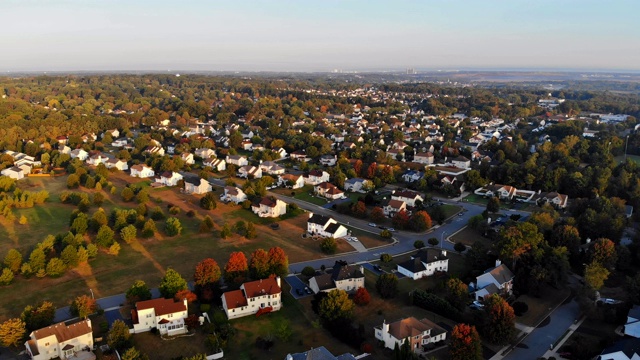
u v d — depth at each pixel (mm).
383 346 99062
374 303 117688
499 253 130875
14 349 95438
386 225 176000
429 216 175375
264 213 182125
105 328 101312
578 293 118312
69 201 192125
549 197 199000
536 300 120000
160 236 158875
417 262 134125
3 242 150500
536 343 101188
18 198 186000
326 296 109688
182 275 130000
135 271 132375
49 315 101250
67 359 91500
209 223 164500
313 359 85438
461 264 142000
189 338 100438
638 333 100750
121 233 150750
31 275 126812
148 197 198500
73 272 130750
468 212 191875
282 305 115562
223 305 111188
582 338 99375
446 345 99938
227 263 127250
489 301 107312
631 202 189750
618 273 133750
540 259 127562
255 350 97125
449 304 111062
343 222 179125
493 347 99688
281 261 126625
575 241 140250
